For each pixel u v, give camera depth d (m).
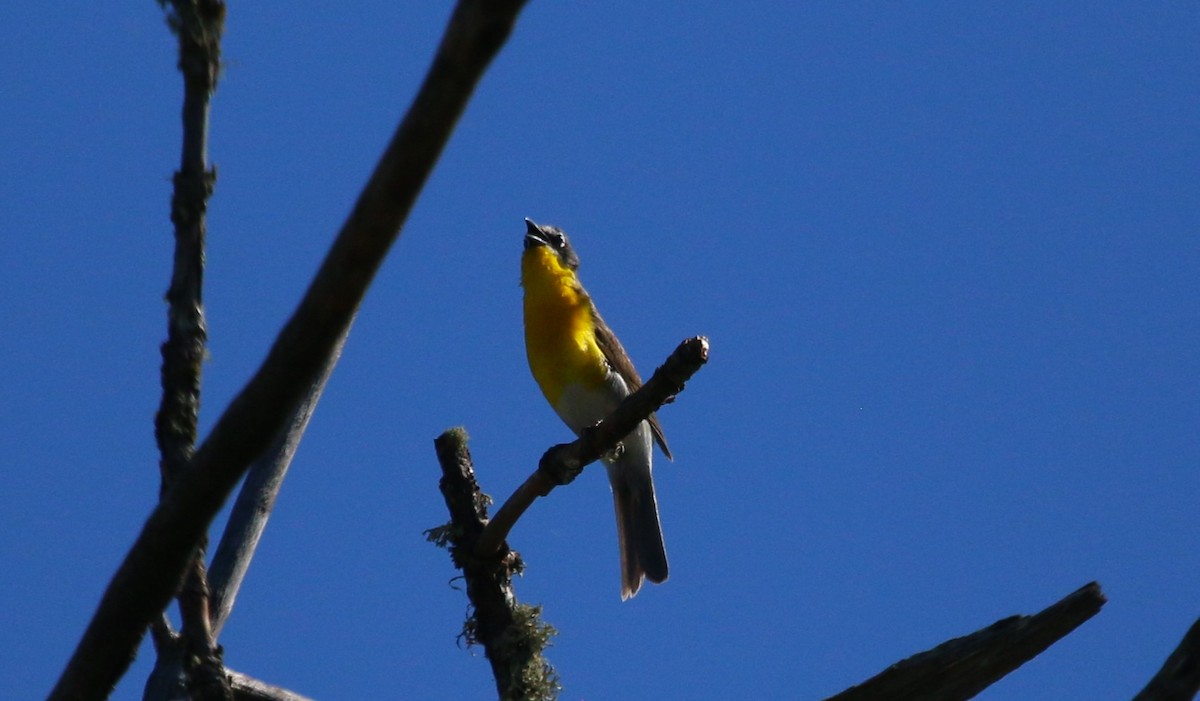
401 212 4.90
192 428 7.25
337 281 5.12
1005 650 7.32
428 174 4.81
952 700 7.54
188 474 5.84
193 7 7.42
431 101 4.57
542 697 11.12
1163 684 6.61
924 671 7.47
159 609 6.32
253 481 11.06
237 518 10.93
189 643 7.31
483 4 4.32
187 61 7.43
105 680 6.44
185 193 7.46
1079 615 7.27
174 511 5.95
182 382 7.28
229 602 10.54
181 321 7.36
